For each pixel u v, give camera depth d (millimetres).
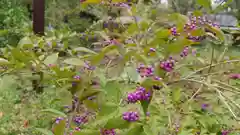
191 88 530
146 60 387
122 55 390
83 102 408
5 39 1848
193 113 500
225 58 587
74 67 509
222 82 524
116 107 378
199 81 472
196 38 442
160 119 445
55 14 2617
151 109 427
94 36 883
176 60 473
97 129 402
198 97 530
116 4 494
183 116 489
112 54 418
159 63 400
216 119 524
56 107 766
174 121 472
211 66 529
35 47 701
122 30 542
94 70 417
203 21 432
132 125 365
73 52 599
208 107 524
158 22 448
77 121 429
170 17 433
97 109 401
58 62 586
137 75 406
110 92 398
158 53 411
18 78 539
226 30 668
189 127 493
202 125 513
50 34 852
